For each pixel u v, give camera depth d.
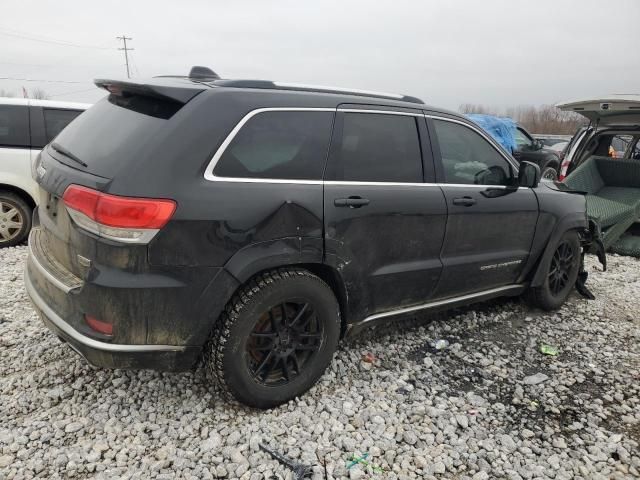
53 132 6.36
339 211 3.04
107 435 2.73
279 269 2.91
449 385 3.44
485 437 2.91
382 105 3.40
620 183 7.58
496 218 3.97
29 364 3.36
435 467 2.64
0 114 6.11
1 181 6.04
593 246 5.26
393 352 3.82
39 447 2.62
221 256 2.64
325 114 3.10
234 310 2.74
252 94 2.86
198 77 3.24
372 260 3.27
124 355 2.57
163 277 2.53
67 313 2.67
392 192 3.31
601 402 3.30
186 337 2.66
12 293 4.54
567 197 4.64
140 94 2.88
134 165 2.49
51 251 2.95
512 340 4.17
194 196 2.55
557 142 21.81
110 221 2.41
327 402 3.11
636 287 5.55
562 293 4.82
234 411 2.98
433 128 3.66
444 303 3.90
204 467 2.51
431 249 3.60
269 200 2.77
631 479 2.63
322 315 3.08
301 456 2.63
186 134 2.60
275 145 2.88
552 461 2.73
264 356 2.95
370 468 2.60
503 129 13.14
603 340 4.22
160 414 2.92
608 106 6.91
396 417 3.03
